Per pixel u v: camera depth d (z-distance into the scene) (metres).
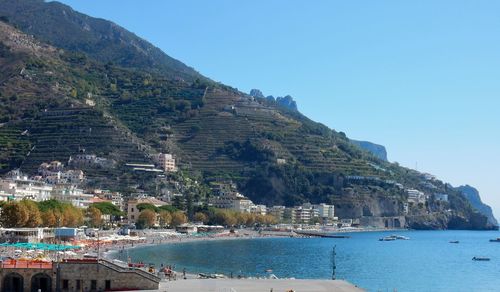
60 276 149.38
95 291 149.25
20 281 149.88
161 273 186.88
